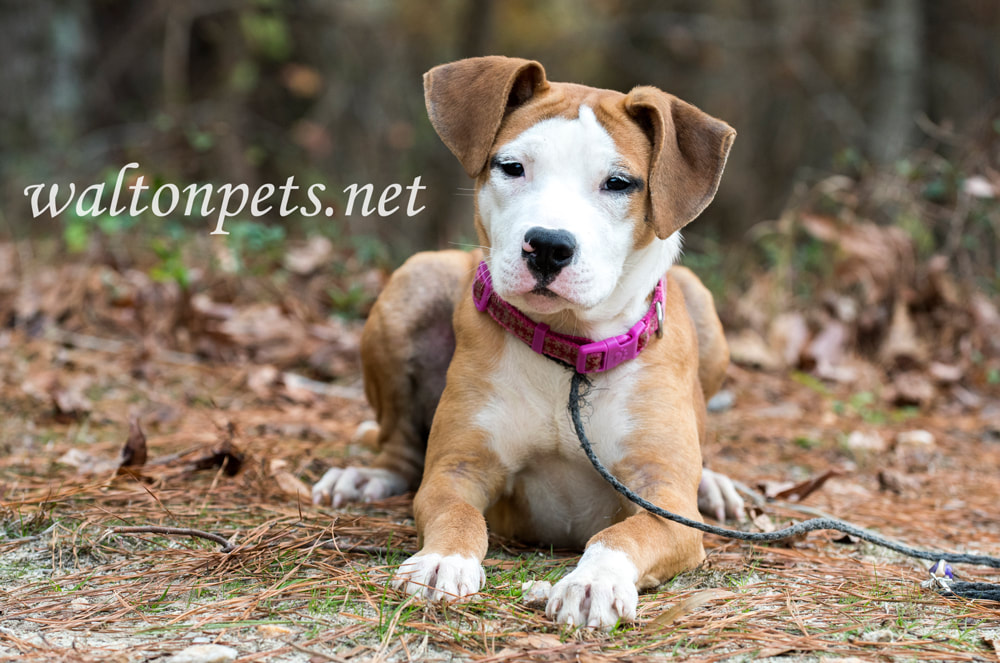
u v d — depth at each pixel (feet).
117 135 67.51
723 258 49.55
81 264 40.75
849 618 14.85
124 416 27.45
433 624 13.83
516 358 17.80
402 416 22.47
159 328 35.17
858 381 36.86
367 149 77.66
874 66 80.07
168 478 21.57
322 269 41.42
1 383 29.91
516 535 19.19
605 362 17.52
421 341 22.08
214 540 17.69
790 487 23.15
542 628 13.99
